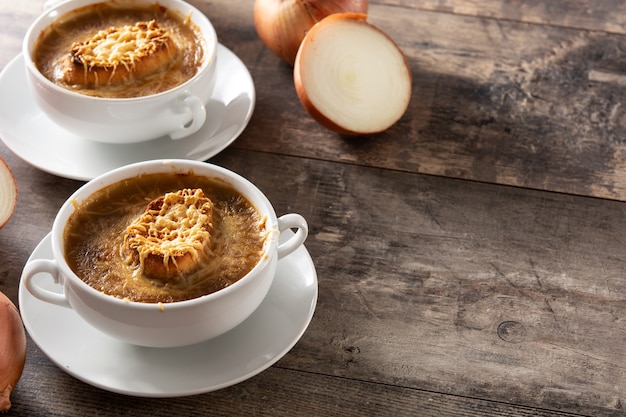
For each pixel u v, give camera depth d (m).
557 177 0.92
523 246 0.88
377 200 0.90
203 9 1.04
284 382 0.80
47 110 0.88
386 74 0.94
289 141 0.94
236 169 0.91
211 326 0.76
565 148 0.94
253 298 0.77
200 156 0.90
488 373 0.81
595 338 0.83
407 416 0.79
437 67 1.00
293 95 0.97
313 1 0.96
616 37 1.04
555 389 0.80
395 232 0.88
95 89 0.88
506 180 0.92
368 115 0.93
